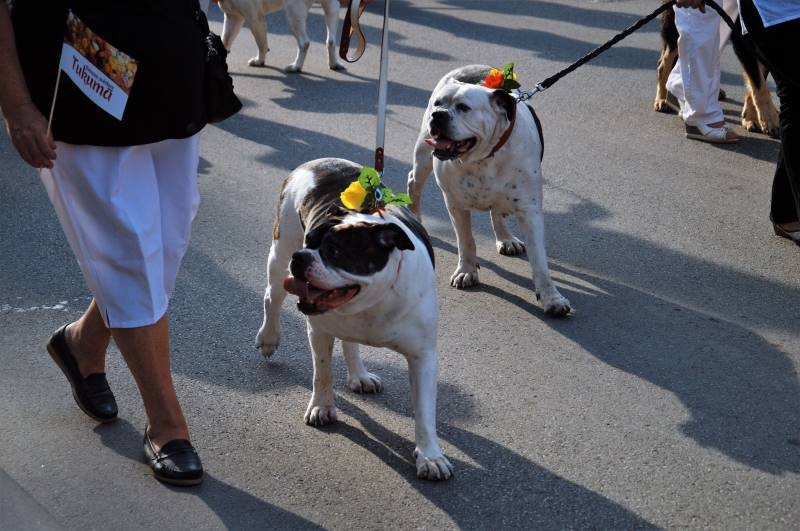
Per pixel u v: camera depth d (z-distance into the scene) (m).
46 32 2.87
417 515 3.06
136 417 3.60
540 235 4.49
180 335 4.27
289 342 4.22
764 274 4.91
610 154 6.69
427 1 11.52
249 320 4.42
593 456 3.39
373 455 3.40
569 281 4.86
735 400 3.77
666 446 3.46
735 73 8.53
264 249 5.19
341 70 8.85
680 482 3.24
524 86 8.20
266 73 8.80
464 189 4.46
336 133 7.11
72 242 3.09
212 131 7.15
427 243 3.32
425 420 3.23
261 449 3.43
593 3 11.16
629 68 8.73
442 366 4.04
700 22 6.58
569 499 3.15
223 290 4.71
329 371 3.50
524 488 3.21
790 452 3.42
